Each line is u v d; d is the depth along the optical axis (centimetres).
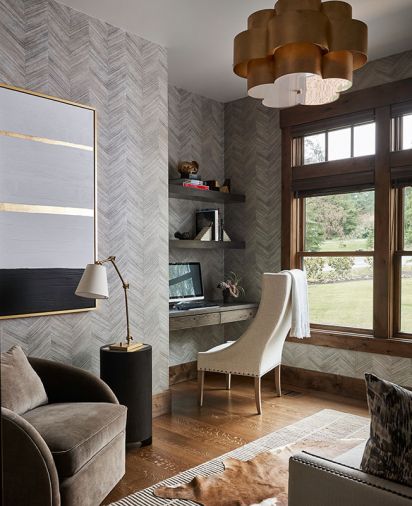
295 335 372
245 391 433
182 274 465
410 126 392
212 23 343
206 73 440
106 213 339
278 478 255
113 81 345
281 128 472
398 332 399
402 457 129
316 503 141
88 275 286
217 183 496
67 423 222
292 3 219
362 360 411
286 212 467
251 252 502
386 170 395
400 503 122
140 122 363
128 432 295
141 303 362
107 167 340
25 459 194
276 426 337
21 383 239
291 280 371
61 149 311
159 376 372
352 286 429
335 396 418
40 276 299
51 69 308
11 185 287
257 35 224
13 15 289
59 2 312
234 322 519
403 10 323
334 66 226
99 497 226
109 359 298
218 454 289
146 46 368
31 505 195
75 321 320
